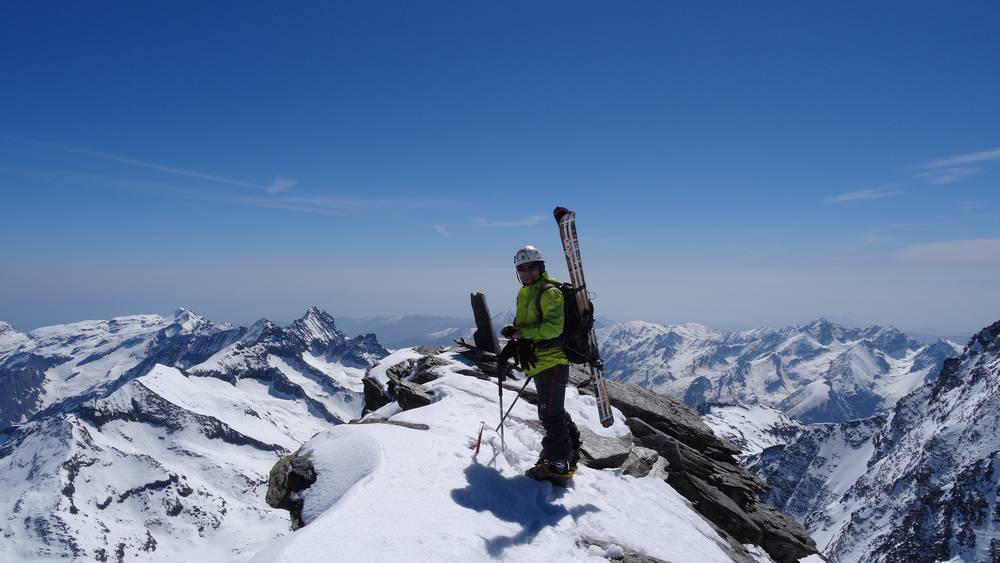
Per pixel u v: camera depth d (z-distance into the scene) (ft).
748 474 27.45
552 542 13.82
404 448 15.97
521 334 16.08
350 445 16.35
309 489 15.47
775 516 26.35
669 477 22.84
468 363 29.01
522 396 23.65
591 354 17.01
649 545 15.26
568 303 16.51
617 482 18.63
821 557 25.07
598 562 13.79
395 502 13.30
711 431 28.40
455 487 14.74
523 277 16.31
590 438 21.11
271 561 10.69
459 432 18.40
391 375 29.55
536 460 17.51
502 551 12.84
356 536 11.80
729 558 17.58
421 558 11.64
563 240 17.48
